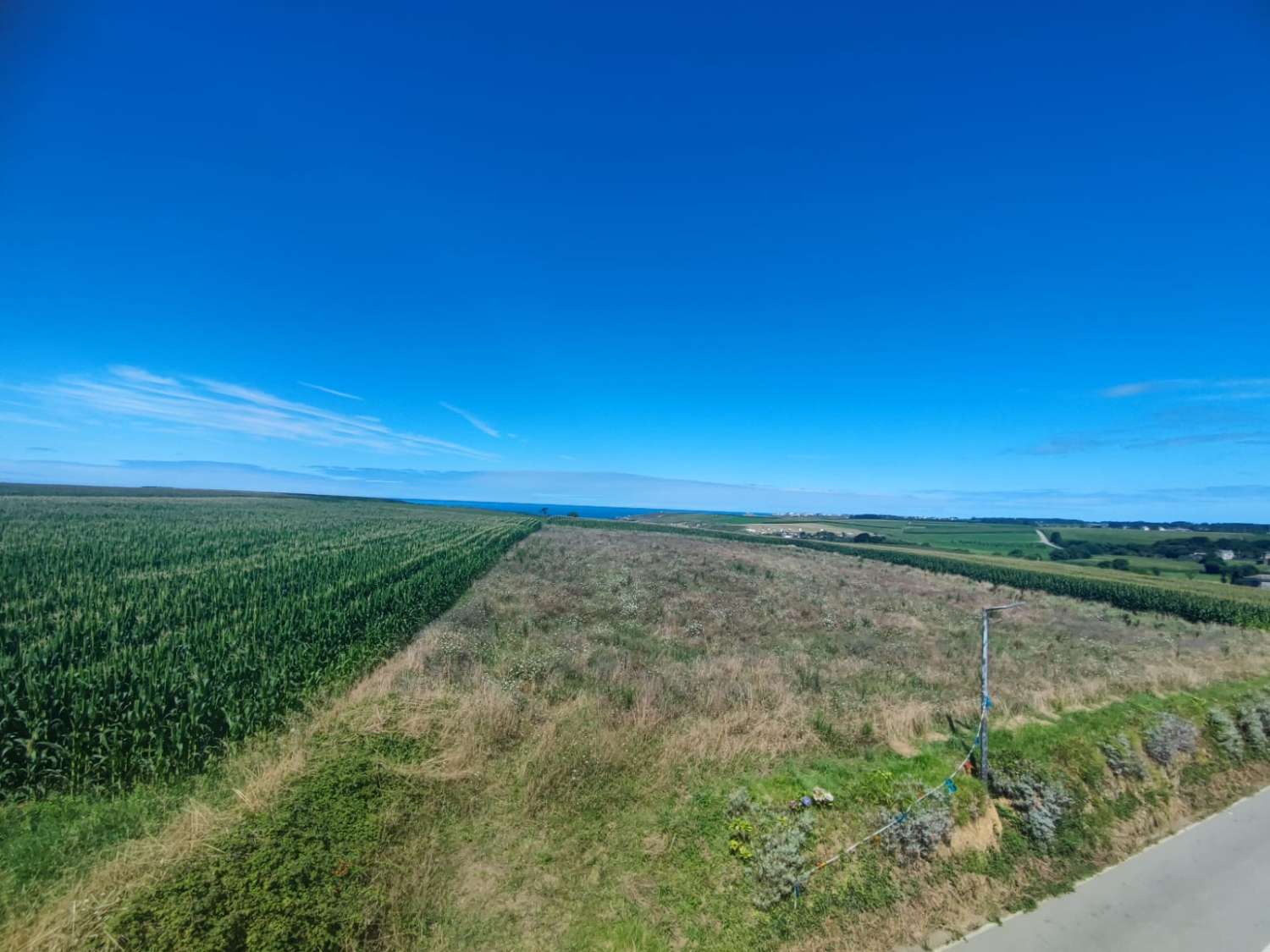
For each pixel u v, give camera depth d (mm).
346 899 5938
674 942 6340
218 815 6949
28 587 18281
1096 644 22422
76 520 43219
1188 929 6945
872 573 47500
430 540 44156
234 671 11164
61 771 7930
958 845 8008
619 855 7379
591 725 9930
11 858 6348
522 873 7016
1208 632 26688
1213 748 11641
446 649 14938
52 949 4934
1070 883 7871
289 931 5355
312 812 6891
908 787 8523
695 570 38062
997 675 16266
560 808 8047
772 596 29812
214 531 41406
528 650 16312
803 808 8125
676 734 9984
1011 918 7133
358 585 21344
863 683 14680
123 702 9281
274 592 19562
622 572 34312
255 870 5812
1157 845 8922
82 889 5746
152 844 6438
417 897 6418
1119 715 11602
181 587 19516
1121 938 6770
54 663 11344
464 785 8250
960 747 10117
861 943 6590
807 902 6914
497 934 6203
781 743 10008
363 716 9461
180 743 8586
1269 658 19219
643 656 16438
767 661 16250
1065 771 9625
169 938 4992
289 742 9203
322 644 13992
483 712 9836
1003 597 38219
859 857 7512
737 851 7395
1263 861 8461
